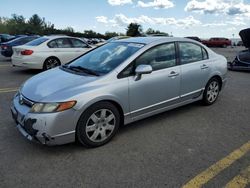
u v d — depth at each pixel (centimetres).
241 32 1096
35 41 1020
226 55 2245
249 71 1111
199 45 541
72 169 324
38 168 326
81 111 353
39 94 358
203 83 540
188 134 428
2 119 478
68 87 364
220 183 298
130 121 420
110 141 399
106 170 323
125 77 402
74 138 359
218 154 363
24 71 1034
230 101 617
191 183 298
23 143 388
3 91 688
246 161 345
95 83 376
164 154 362
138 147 382
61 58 1006
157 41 460
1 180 301
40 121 335
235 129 451
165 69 458
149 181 302
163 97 459
